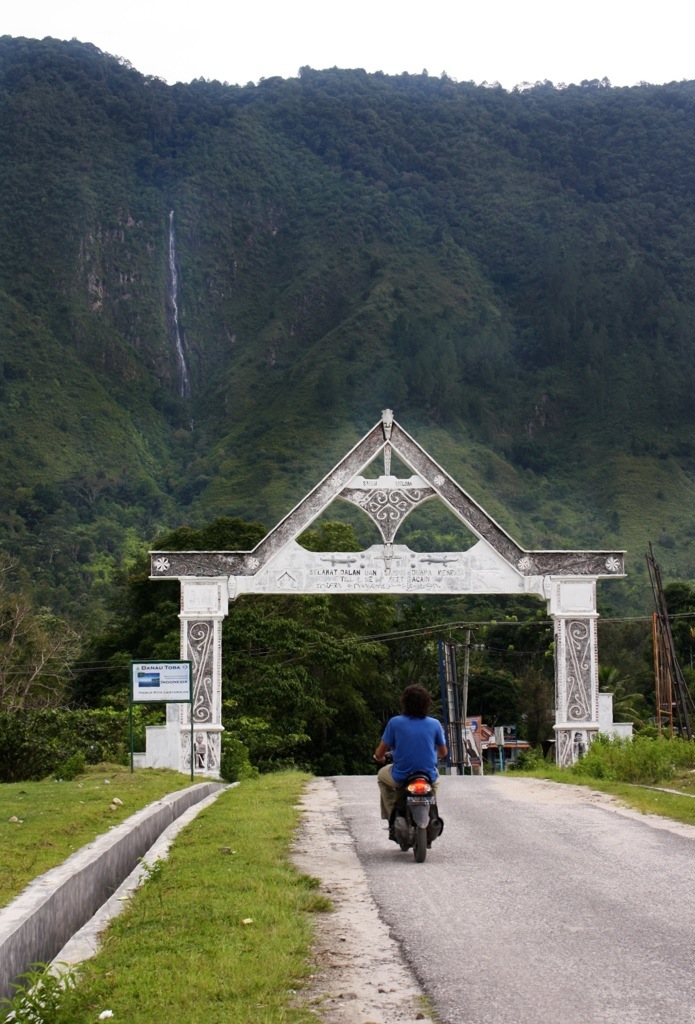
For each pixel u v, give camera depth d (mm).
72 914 8008
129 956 7426
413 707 11961
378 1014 6312
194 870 10352
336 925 8414
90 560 144875
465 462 195500
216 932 7945
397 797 11805
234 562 28172
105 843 9758
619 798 17484
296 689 40781
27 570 123000
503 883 9938
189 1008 6344
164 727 24828
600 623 78438
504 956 7410
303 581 28203
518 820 14555
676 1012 6184
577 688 28156
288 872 10398
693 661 67562
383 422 28688
